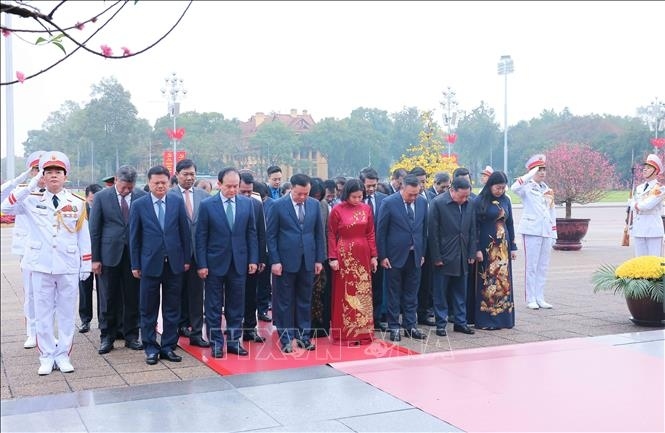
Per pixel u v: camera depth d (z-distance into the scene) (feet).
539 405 14.35
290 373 17.04
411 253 21.03
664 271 21.83
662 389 15.42
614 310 25.67
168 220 18.52
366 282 20.51
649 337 20.77
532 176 25.91
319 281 22.15
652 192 22.76
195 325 20.51
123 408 14.30
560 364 17.70
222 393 15.34
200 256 18.84
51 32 6.35
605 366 17.44
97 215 19.79
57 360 17.62
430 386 15.80
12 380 16.72
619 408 14.12
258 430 12.98
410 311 21.38
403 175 25.77
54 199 17.60
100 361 18.71
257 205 20.89
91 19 6.38
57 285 17.63
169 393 15.35
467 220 21.68
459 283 22.08
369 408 14.25
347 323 20.29
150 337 18.65
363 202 21.85
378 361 18.21
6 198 17.12
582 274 34.63
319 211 20.31
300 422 13.41
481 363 17.87
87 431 12.92
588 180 40.98
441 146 50.78
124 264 20.02
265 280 24.49
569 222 42.50
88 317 23.07
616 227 54.80
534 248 25.94
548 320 23.88
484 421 13.39
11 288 33.01
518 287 31.76
